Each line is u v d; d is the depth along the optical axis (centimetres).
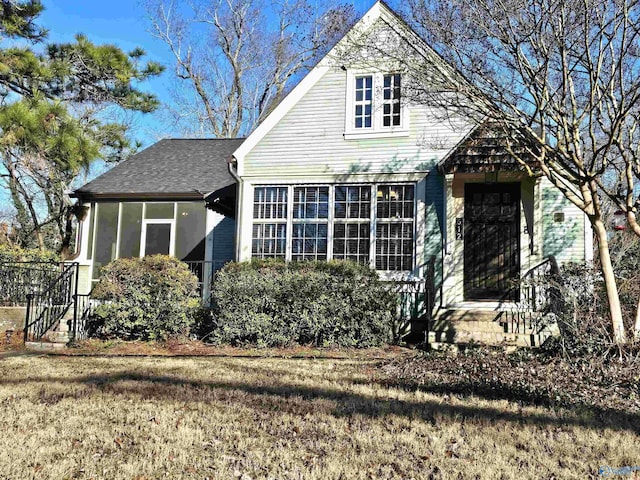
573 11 873
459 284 1273
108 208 1741
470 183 1308
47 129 1612
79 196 1733
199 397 684
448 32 963
